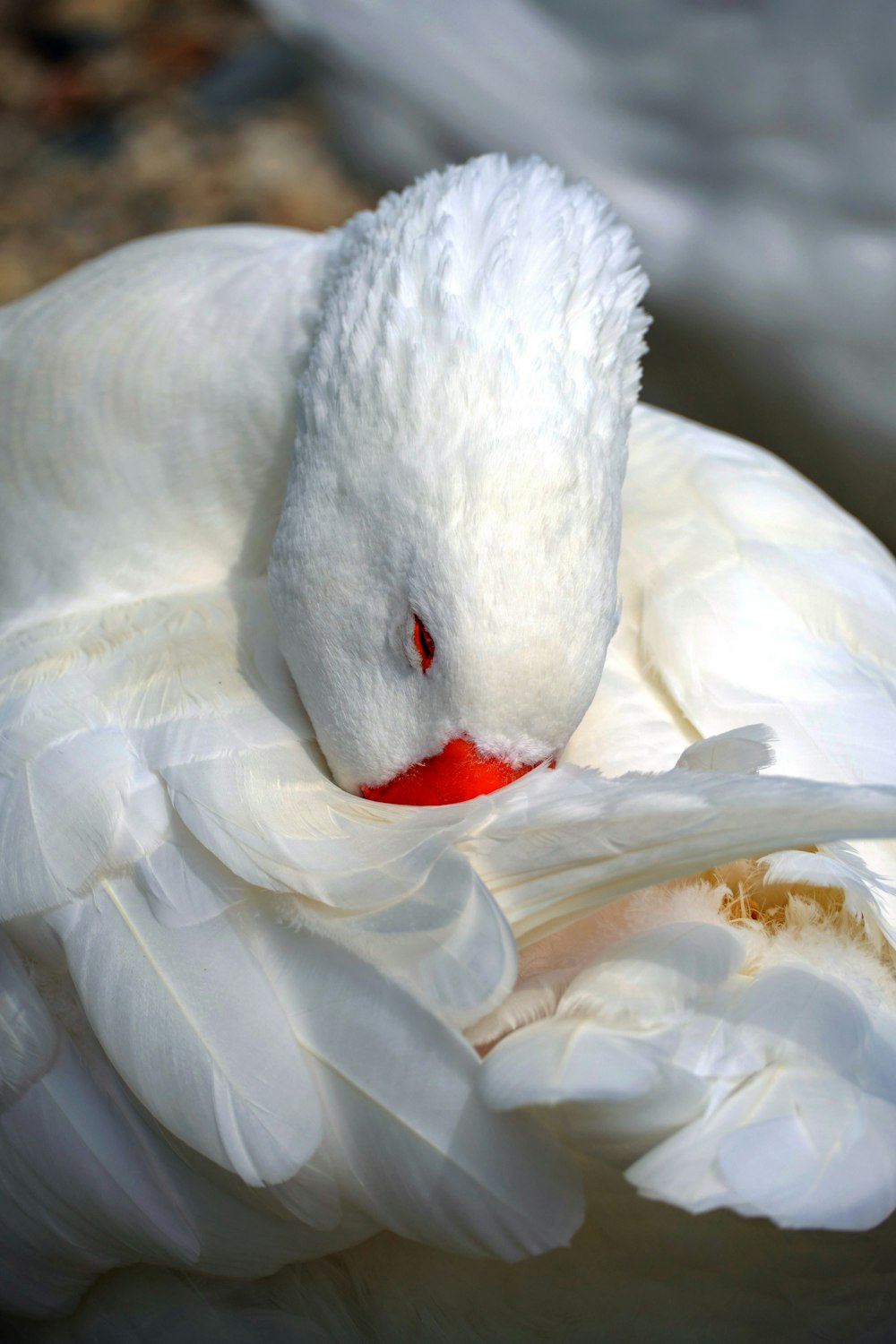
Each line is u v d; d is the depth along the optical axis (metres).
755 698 1.89
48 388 1.95
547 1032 1.80
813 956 1.83
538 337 1.86
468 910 1.82
